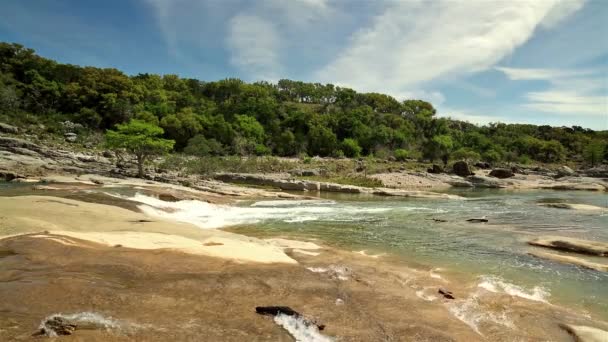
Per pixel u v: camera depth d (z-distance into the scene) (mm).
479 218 28562
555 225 25562
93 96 92312
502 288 12750
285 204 35188
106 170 47875
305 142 102625
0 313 7812
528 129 162625
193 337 7562
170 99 117750
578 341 8953
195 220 25297
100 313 8266
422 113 154875
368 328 8711
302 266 13164
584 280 13859
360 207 34531
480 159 107312
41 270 10398
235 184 49062
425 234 22219
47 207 19250
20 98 83438
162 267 11586
